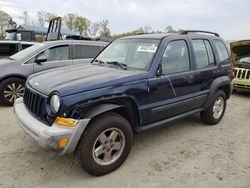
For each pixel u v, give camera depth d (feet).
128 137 11.62
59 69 13.67
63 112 9.80
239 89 27.50
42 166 11.73
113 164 11.33
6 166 11.61
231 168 11.99
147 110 12.32
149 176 11.19
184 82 13.98
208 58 16.24
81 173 11.29
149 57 12.92
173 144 14.40
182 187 10.47
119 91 11.03
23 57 21.27
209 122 17.35
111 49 15.56
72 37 28.22
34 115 11.14
